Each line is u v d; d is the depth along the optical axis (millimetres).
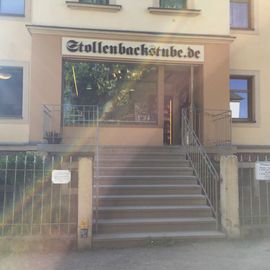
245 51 13969
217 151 11688
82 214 7305
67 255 6938
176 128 13805
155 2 12719
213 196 8867
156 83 12734
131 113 12555
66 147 10891
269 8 14258
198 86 13000
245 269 6219
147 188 9383
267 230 8086
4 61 12477
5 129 12297
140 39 12398
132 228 8094
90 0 12586
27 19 12672
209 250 7242
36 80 11875
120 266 6344
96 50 12172
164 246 7543
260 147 13539
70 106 12195
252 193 8719
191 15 12789
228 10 13031
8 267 6281
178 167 10594
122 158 11055
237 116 13945
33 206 7543
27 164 7824
